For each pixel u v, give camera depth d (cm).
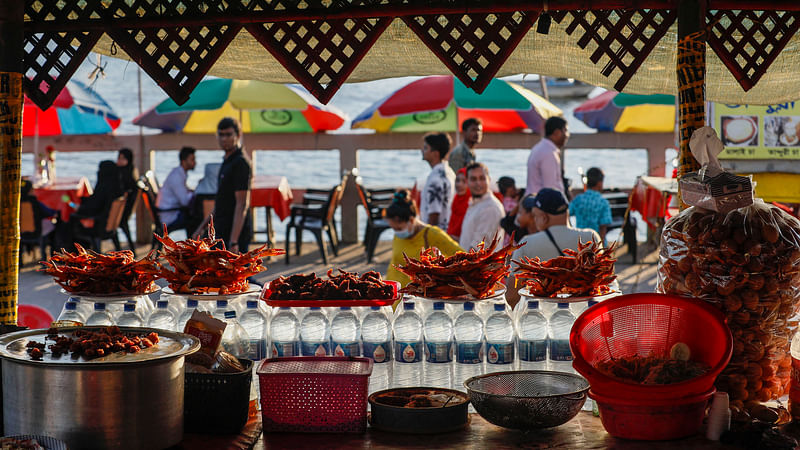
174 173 1037
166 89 319
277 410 271
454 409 269
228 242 703
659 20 313
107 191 1004
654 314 278
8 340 260
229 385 265
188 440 262
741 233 264
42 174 1113
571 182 1094
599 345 279
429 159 725
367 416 283
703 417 262
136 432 237
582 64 409
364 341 301
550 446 257
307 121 1191
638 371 268
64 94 1013
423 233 495
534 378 281
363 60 406
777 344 275
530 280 316
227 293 304
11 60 319
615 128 1148
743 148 705
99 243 1029
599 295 298
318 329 301
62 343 248
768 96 441
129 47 319
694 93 305
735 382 273
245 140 1209
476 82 313
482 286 298
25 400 237
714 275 269
